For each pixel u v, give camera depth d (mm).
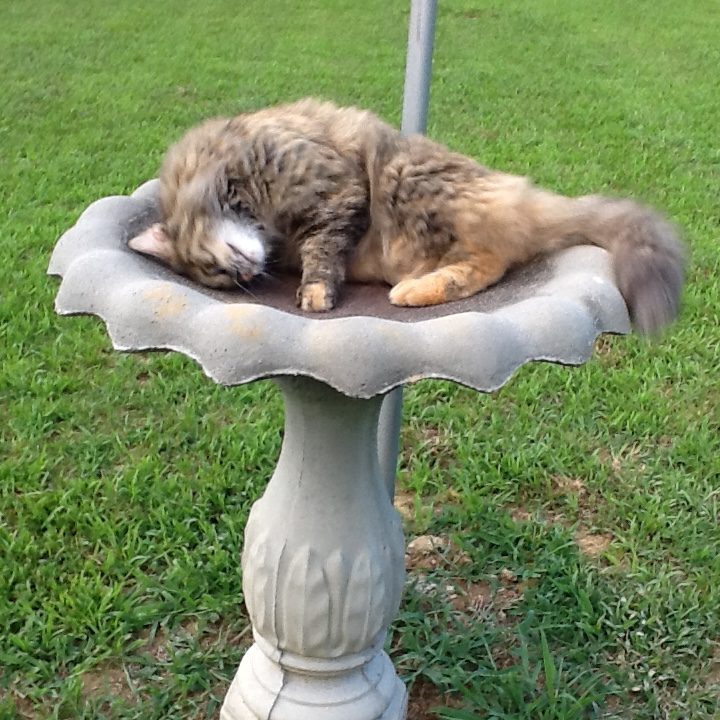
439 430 1415
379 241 802
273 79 2904
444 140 2422
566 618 1086
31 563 1131
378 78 2934
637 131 2594
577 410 1442
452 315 604
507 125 2594
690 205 2100
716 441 1389
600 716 986
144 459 1300
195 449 1348
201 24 3578
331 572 826
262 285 795
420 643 1059
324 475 812
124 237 779
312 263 774
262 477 1288
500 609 1114
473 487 1293
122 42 3283
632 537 1209
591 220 771
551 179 2182
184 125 2479
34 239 1839
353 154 811
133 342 590
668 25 3891
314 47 3311
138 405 1443
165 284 609
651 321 708
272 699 892
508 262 770
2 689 994
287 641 866
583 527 1244
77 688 981
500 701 983
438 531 1226
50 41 3236
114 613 1062
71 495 1233
